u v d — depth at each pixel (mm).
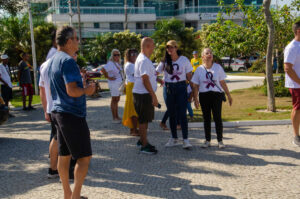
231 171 4602
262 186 4027
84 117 3375
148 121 5559
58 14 45938
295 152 5352
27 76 11094
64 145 3428
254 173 4492
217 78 5648
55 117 3322
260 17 12031
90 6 48719
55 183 4355
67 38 3309
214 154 5430
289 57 5562
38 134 7387
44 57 25047
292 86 5605
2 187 4250
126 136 6949
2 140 6898
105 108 11180
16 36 24375
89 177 4520
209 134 5844
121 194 3906
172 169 4762
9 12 16812
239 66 37312
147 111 5516
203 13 51031
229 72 35750
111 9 48688
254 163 4902
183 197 3775
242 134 6695
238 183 4156
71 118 3258
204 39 33625
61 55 3279
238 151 5539
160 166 4918
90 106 11844
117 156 5504
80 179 3400
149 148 5574
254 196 3742
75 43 3389
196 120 8109
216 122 5730
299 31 5512
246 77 26672
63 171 3516
